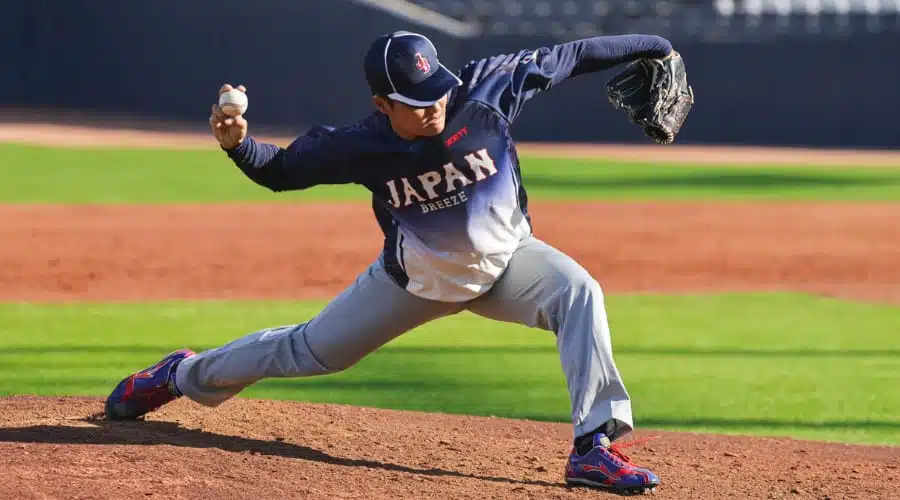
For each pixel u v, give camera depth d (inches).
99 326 1232.8
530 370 1042.1
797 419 876.6
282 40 5098.4
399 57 549.0
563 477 647.1
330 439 717.3
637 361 1095.6
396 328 637.9
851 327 1300.4
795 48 4618.6
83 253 1813.5
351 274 1683.1
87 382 948.6
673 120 668.7
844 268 1806.1
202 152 3782.0
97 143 3964.1
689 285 1637.6
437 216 590.2
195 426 730.8
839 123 4623.5
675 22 5132.9
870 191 2979.8
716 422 863.1
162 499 556.7
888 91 4564.5
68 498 548.7
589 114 4785.9
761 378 1023.6
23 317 1286.9
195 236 2037.4
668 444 767.1
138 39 5329.7
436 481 620.1
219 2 5172.2
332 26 5029.5
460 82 555.5
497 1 5315.0
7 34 5477.4
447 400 918.4
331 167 586.9
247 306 1390.3
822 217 2460.6
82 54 5433.1
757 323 1323.8
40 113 5059.1
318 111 5078.7
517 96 589.3
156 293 1487.5
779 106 4658.0
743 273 1754.4
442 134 570.9
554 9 5260.8
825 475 682.2
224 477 601.9
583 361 598.9
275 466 632.4
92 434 689.6
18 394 886.4
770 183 3159.5
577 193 2876.5
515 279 616.4
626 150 4284.0
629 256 1911.9
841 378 1026.7
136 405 718.5
